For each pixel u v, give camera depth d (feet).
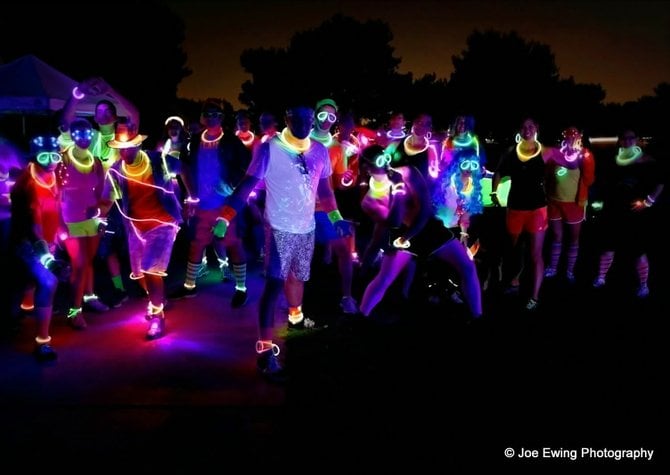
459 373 15.30
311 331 18.60
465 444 12.00
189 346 17.35
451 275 21.03
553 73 96.63
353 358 16.34
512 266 22.24
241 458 11.51
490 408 13.44
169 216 18.08
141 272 17.83
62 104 34.01
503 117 95.25
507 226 21.20
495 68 95.76
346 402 13.74
